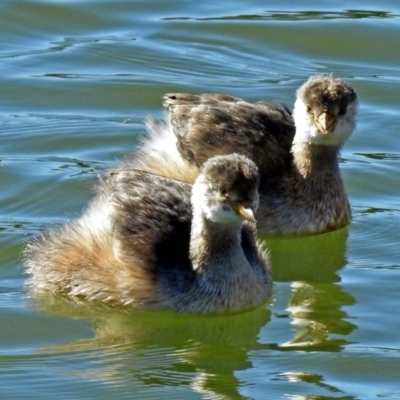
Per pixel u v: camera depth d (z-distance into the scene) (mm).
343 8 23938
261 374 13727
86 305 15234
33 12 23500
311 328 14781
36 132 19547
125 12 23719
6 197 17578
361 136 19859
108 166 18250
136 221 15180
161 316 14984
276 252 17125
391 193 18328
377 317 15039
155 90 21156
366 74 22000
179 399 13156
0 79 21328
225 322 14992
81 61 22062
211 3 24156
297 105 17469
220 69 22016
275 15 23688
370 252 16875
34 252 15875
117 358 14070
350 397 13164
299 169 17406
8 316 14969
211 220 14742
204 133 17516
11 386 13391
